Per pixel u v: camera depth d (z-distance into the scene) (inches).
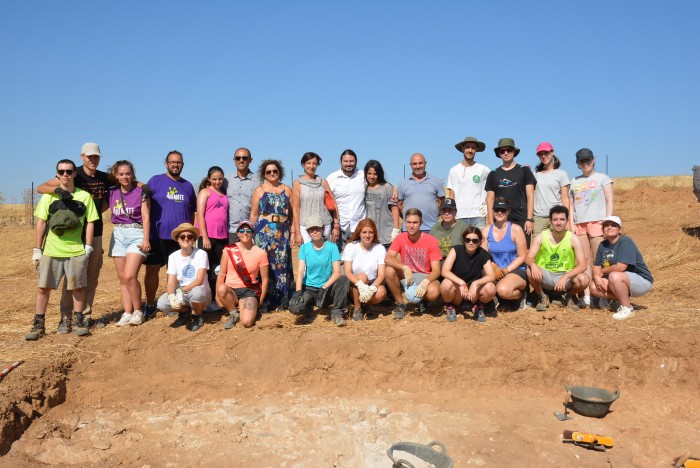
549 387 256.5
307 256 287.3
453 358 261.0
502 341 263.0
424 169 321.7
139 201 289.0
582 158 308.2
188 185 307.9
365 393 255.4
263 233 297.9
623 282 277.4
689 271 399.2
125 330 285.3
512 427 221.0
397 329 277.3
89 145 284.4
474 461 195.6
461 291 275.7
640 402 241.6
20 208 1168.8
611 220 281.4
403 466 178.4
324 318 299.0
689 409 235.5
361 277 287.3
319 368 262.8
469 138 327.3
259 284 293.6
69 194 272.8
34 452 200.4
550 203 320.8
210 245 299.0
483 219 331.3
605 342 258.2
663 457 199.3
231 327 284.8
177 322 288.5
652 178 1267.2
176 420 226.7
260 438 212.1
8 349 265.3
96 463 195.6
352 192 316.8
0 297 406.9
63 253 273.9
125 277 288.4
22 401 221.0
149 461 196.9
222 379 261.1
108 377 257.9
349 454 199.0
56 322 319.9
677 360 252.2
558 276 293.9
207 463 194.7
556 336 263.1
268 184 301.0
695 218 644.7
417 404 243.1
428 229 320.2
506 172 314.2
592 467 193.0
